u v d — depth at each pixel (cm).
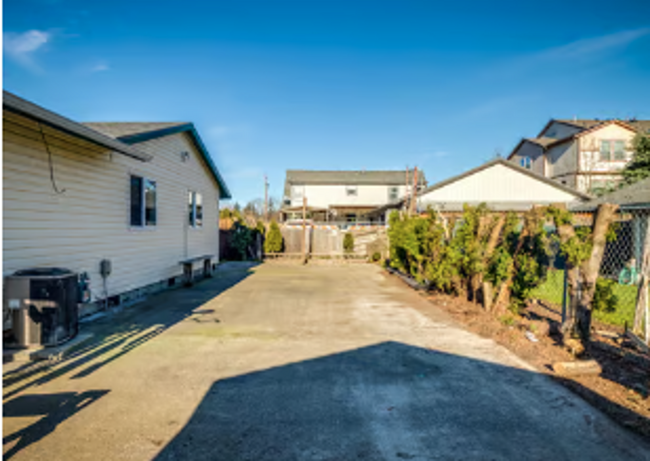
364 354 468
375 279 1202
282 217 3741
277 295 891
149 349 479
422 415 320
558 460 262
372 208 3703
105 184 705
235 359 446
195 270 1190
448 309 730
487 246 665
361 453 268
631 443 282
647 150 1969
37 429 291
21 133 512
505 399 350
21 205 512
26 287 435
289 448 273
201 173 1253
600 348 484
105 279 700
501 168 2206
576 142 2661
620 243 1141
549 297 848
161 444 275
